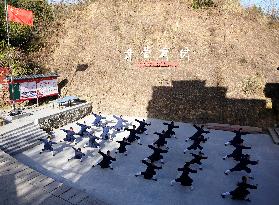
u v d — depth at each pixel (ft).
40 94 74.74
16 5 99.04
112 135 61.46
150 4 106.42
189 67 83.41
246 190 38.29
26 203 33.60
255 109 69.51
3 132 54.19
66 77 89.25
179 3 104.58
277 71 78.74
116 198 38.63
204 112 71.15
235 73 79.10
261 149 56.08
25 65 84.07
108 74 87.45
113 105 78.43
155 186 41.98
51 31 104.01
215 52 86.17
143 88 80.79
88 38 100.89
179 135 62.03
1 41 84.84
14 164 43.32
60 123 66.95
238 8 100.58
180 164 49.08
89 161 49.44
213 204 37.96
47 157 50.49
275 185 43.11
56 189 36.88
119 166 47.83
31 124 59.67
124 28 100.83
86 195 35.94
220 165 49.03
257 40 89.56
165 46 91.71
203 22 95.76
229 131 64.39
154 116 73.15
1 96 72.49
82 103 76.79
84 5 114.52
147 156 51.75
